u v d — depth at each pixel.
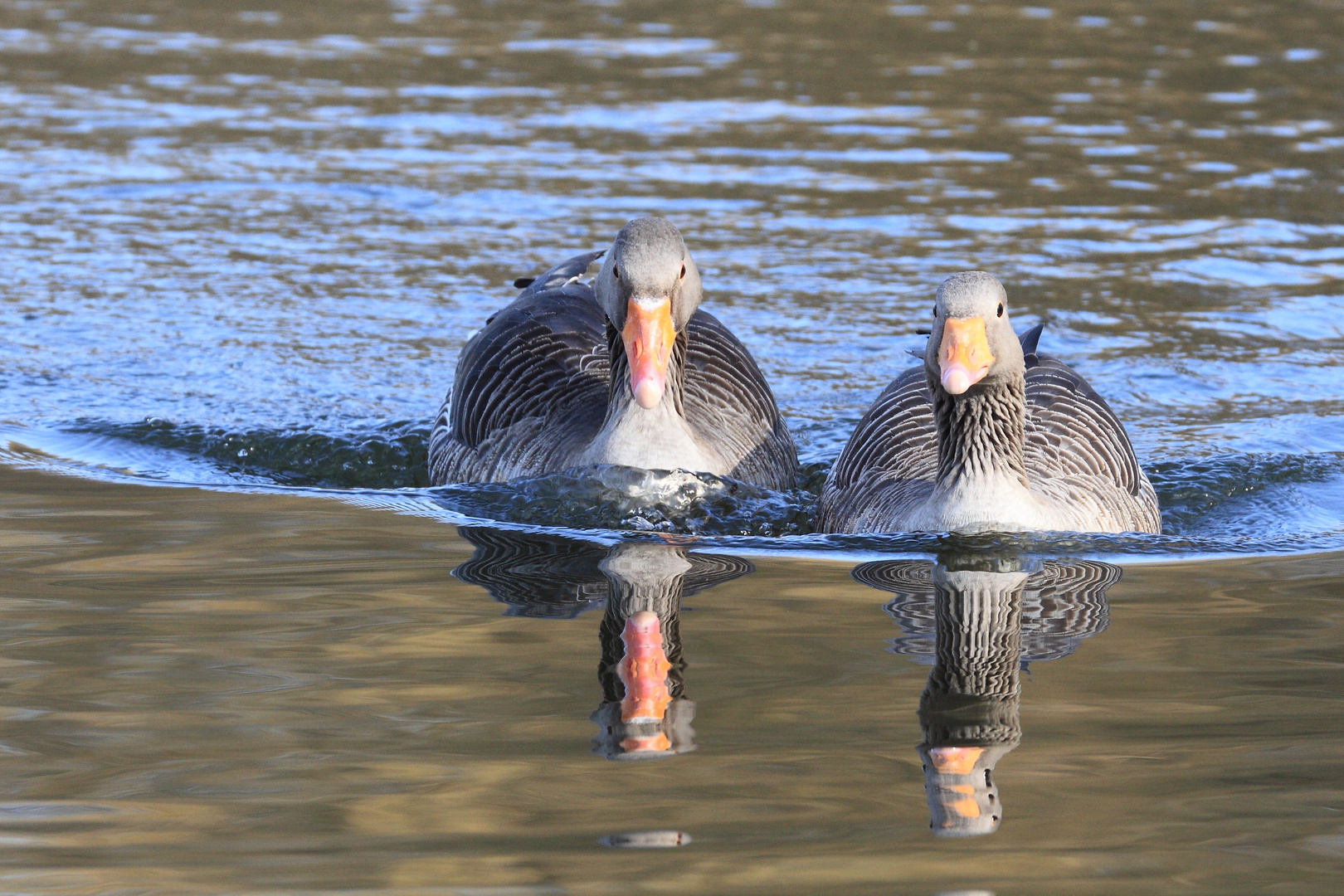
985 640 9.50
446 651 9.24
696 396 14.27
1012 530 12.00
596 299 14.65
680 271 12.92
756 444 14.30
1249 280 19.52
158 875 6.54
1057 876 6.50
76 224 21.14
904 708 8.37
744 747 7.84
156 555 11.24
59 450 14.30
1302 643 9.40
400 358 17.17
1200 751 7.76
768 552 11.74
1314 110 26.95
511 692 8.60
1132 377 16.70
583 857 6.68
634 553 11.66
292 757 7.75
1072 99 27.83
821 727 8.12
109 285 18.98
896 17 35.03
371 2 36.28
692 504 12.99
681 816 7.06
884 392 14.07
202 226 21.09
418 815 7.10
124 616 9.84
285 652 9.22
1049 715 8.27
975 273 11.82
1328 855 6.68
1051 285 19.20
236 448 14.70
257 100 27.42
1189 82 29.03
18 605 10.02
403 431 15.48
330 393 16.17
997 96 28.06
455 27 33.75
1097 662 9.10
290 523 12.32
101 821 7.05
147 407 15.57
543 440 13.88
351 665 9.01
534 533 12.20
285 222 21.31
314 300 18.72
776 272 19.58
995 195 22.64
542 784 7.43
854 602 10.33
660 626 9.79
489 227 21.12
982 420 11.94
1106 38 32.75
